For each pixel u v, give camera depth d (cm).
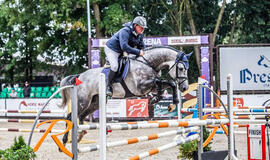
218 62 1539
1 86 2448
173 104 624
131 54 677
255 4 2175
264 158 553
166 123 500
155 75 646
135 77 635
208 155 575
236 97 1529
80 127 436
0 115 1875
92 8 2152
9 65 2280
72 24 2017
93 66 1566
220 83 1534
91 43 1566
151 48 655
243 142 917
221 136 1038
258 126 560
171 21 2348
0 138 1062
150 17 2323
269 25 2209
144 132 1228
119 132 1225
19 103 1842
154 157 698
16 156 392
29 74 2461
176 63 643
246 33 2289
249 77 1527
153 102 641
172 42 1502
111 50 654
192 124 522
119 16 2022
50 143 937
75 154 427
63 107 744
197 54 2109
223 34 2411
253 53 1531
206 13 2348
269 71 1523
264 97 1520
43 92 1897
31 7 2112
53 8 1967
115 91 657
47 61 2311
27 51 2330
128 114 1534
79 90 714
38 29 2242
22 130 804
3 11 2089
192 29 2197
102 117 428
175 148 820
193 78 2269
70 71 2272
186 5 2189
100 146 428
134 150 799
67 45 2208
